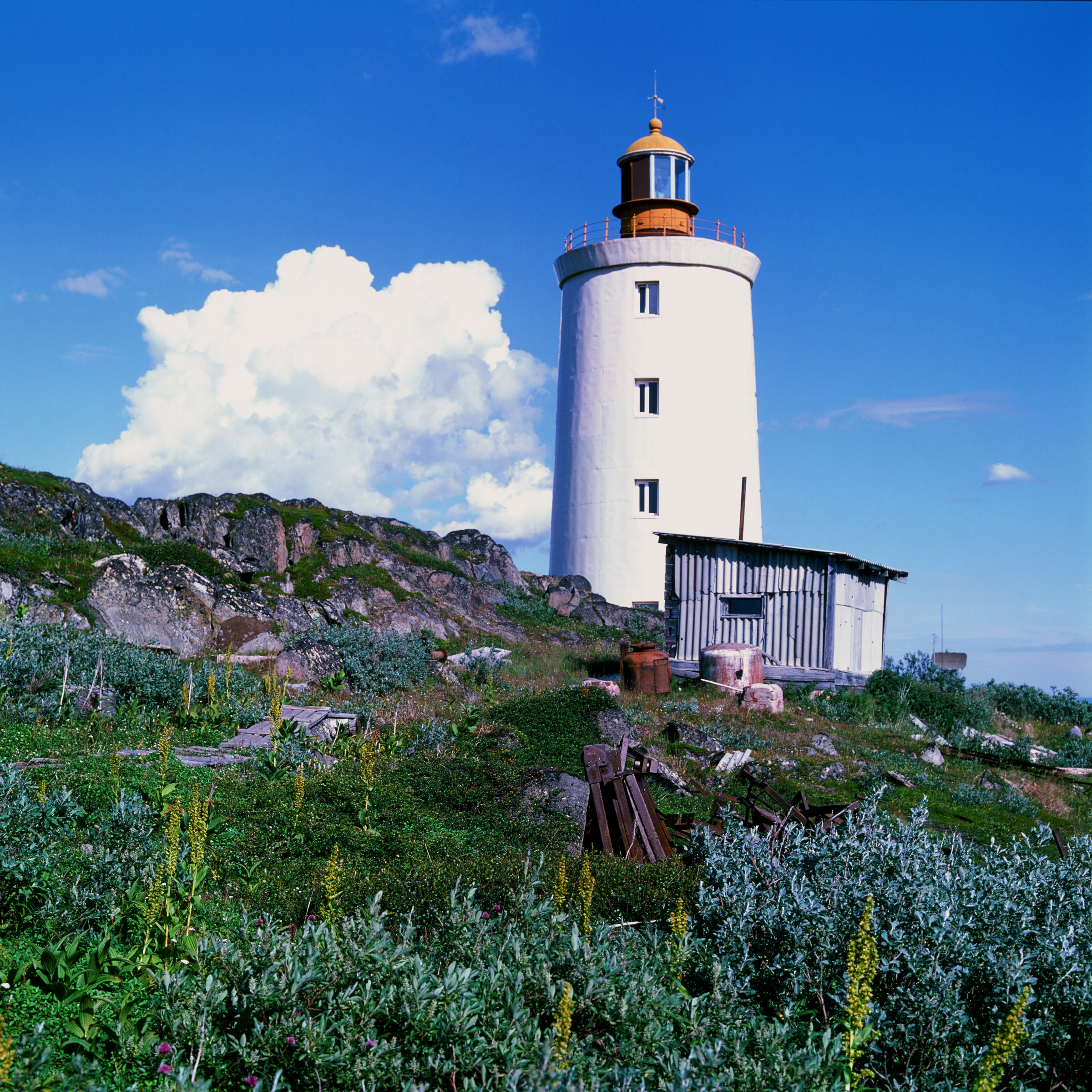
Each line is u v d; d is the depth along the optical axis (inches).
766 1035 225.5
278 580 1076.5
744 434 1614.2
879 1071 242.1
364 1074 206.5
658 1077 214.4
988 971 255.8
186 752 526.6
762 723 847.1
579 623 1406.3
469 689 925.2
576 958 243.3
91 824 333.4
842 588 1095.0
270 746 546.3
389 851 399.2
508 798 483.2
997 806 685.9
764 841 333.7
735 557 1115.3
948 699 1013.8
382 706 761.0
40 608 799.7
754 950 286.2
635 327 1572.3
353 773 481.7
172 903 273.9
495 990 229.8
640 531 1546.5
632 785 423.2
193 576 904.3
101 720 561.3
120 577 854.5
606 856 386.3
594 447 1590.8
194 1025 213.6
